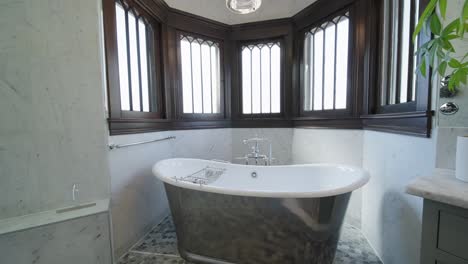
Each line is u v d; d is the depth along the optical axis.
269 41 2.31
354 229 1.66
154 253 1.46
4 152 0.99
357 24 1.59
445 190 0.59
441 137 0.82
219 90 2.43
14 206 1.02
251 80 2.42
